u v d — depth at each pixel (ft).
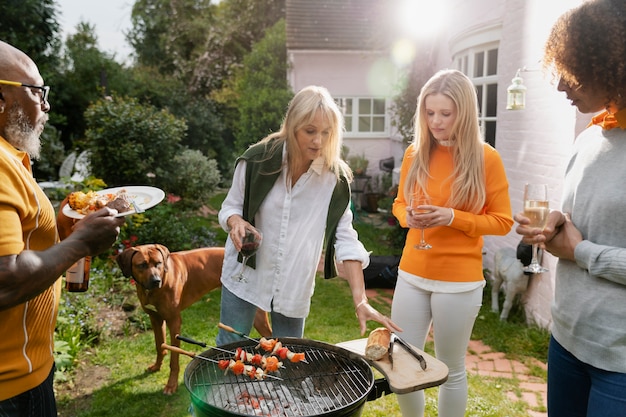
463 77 8.46
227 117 53.21
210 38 63.41
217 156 51.24
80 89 44.19
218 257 13.35
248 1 64.03
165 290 11.71
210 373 7.00
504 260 16.26
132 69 56.80
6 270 4.53
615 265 5.53
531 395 11.87
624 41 5.25
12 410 5.18
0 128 5.35
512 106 14.88
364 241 27.07
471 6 20.98
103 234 5.36
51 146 35.37
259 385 6.97
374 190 37.58
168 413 11.02
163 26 66.64
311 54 39.47
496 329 15.49
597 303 5.87
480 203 8.62
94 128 26.91
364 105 40.22
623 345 5.65
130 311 16.05
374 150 40.40
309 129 7.72
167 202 25.80
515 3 17.16
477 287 8.78
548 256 14.74
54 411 5.78
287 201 8.25
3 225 4.62
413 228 8.55
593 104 5.73
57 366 11.94
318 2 42.96
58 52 39.52
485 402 11.46
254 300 8.50
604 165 5.95
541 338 14.44
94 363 13.11
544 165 15.34
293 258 8.37
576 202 6.25
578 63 5.47
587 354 5.97
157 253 11.38
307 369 7.31
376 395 6.84
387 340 7.25
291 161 8.13
